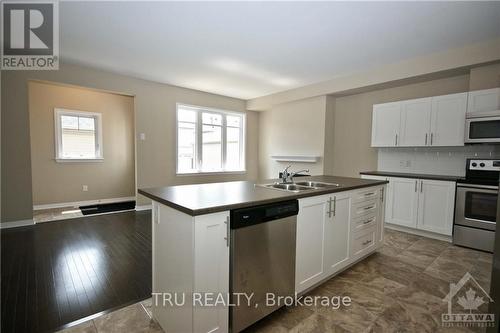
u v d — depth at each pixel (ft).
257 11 8.14
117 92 15.02
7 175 12.32
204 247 4.61
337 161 16.99
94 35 9.87
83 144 17.83
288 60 12.37
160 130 16.88
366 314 6.15
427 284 7.55
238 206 5.04
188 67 13.55
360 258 8.87
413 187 11.83
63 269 8.35
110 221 13.87
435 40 10.05
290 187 8.52
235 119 21.62
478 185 9.91
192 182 18.67
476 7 7.79
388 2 7.59
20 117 12.41
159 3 7.75
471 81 10.82
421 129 12.07
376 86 13.94
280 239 5.90
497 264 5.17
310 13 8.23
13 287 7.25
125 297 6.83
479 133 10.04
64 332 5.48
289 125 18.74
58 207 17.01
